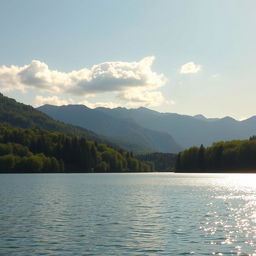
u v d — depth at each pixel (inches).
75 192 3747.5
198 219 2003.0
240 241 1462.8
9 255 1243.8
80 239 1483.8
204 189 4372.5
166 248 1349.7
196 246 1379.2
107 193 3673.7
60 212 2233.0
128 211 2309.3
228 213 2247.8
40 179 6584.6
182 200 3034.0
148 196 3378.4
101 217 2049.7
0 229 1669.5
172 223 1867.6
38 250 1310.3
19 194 3422.7
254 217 2087.8
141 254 1268.5
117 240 1472.7
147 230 1676.9
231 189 4384.8
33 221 1888.5
